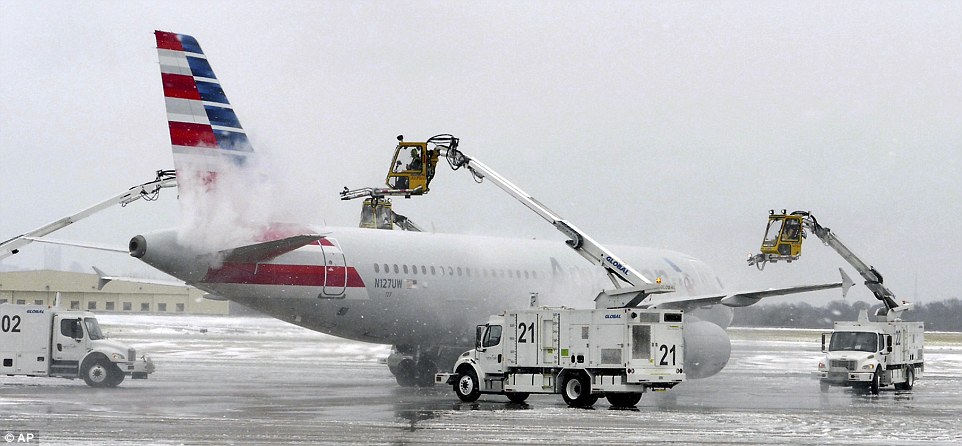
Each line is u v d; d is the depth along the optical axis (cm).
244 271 4725
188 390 5103
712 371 5931
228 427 3338
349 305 5138
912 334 6000
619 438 3172
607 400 4766
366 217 6569
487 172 4944
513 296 5919
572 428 3431
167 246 4494
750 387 6000
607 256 4756
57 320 5403
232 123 4669
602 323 4350
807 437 3288
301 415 3781
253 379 6116
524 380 4516
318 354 9344
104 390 5059
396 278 5306
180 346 10131
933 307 17412
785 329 19562
